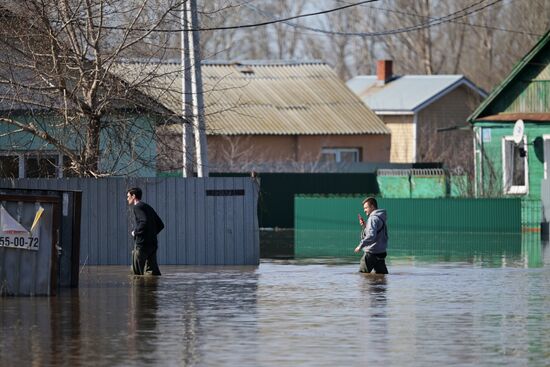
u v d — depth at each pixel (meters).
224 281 52.88
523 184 104.25
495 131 104.94
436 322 37.97
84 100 60.47
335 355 31.45
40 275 45.12
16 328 36.59
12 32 58.22
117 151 63.34
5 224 44.59
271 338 34.47
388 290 48.56
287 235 93.00
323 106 139.62
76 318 39.03
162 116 61.78
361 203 96.88
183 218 63.31
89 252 62.91
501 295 46.50
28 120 64.31
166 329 36.38
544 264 63.44
